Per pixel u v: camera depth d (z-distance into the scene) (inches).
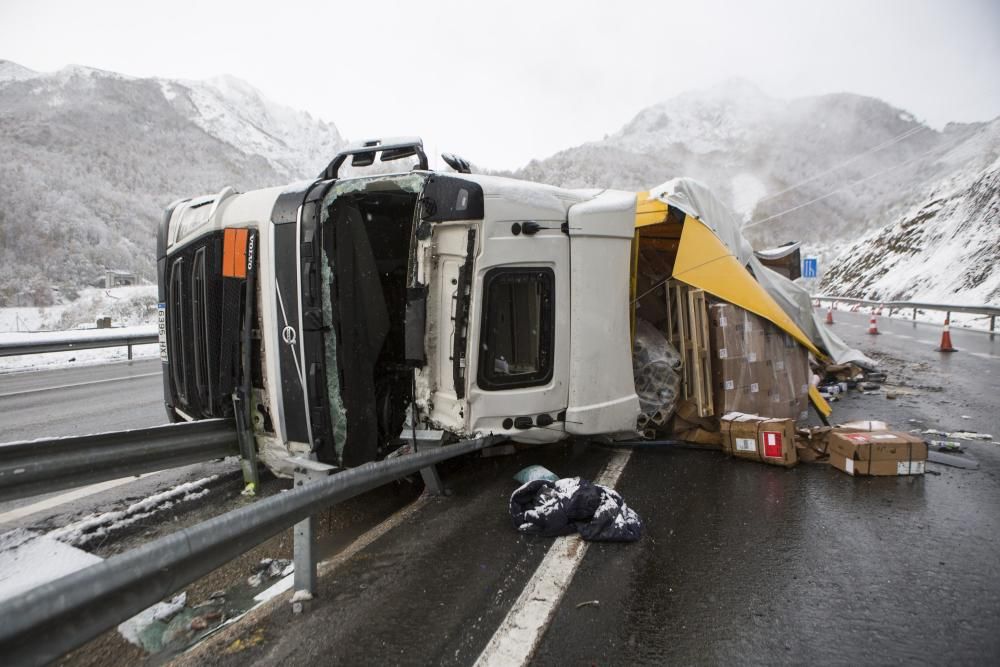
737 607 115.8
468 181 159.3
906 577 127.3
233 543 94.2
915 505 167.5
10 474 120.4
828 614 113.3
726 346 229.0
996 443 229.1
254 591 128.3
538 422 177.2
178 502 178.5
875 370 382.0
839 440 199.5
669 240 277.4
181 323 195.5
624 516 148.3
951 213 1199.6
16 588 120.4
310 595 118.1
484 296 163.9
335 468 128.5
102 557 144.9
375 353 167.2
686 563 133.8
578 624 110.0
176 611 120.1
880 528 152.3
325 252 153.9
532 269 173.5
